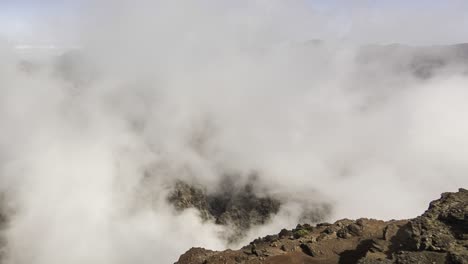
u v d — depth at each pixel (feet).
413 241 42.73
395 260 38.78
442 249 38.19
